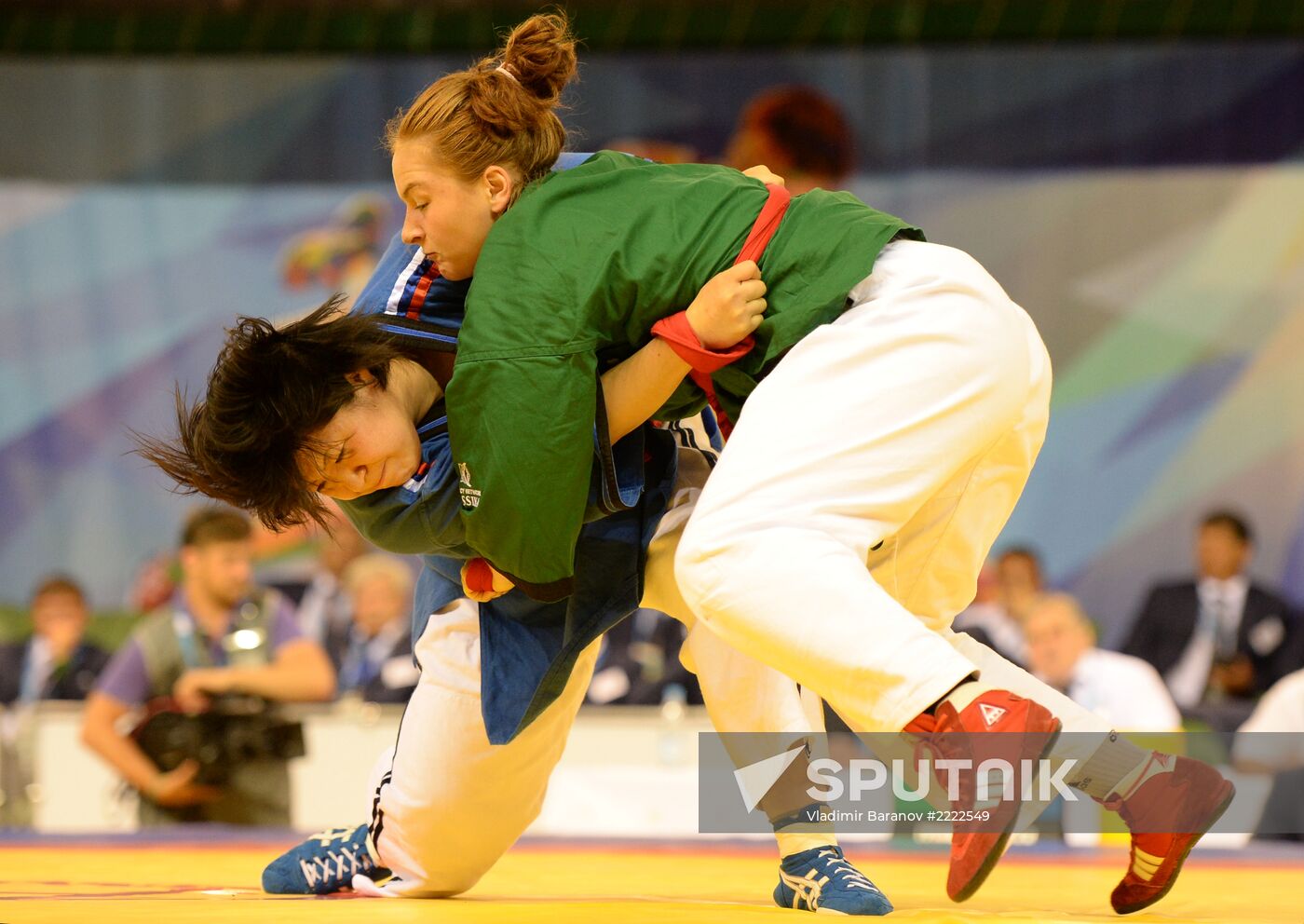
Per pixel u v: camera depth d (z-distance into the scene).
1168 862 2.49
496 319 2.36
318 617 10.22
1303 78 10.72
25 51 11.46
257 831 5.38
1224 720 6.72
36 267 11.38
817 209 2.46
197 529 6.43
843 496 2.24
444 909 2.45
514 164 2.54
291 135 11.38
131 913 2.38
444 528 2.54
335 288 11.32
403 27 11.31
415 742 2.94
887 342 2.30
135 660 6.29
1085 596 10.77
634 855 4.61
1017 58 10.90
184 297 11.38
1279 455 10.66
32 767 6.94
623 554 2.72
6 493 11.25
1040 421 2.56
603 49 11.09
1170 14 10.84
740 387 2.48
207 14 11.42
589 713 6.48
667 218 2.44
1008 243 10.92
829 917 2.38
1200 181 10.79
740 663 2.71
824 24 11.02
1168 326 10.80
